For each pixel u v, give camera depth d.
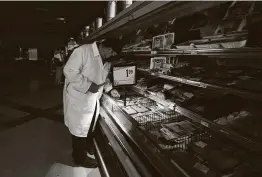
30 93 7.41
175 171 1.24
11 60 18.42
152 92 2.01
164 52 1.76
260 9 1.06
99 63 2.40
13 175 2.39
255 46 1.00
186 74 1.64
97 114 2.69
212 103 1.46
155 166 1.34
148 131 1.78
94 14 5.72
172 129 1.75
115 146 2.11
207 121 1.25
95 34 4.07
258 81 1.10
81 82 2.30
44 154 2.91
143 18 1.81
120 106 2.48
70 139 3.45
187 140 1.58
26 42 20.45
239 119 1.13
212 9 1.44
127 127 1.93
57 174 2.42
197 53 1.36
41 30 14.12
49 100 6.30
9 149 3.04
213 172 1.19
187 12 1.48
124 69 2.23
